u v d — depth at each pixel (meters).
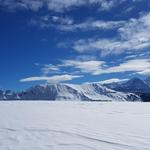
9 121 12.02
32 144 6.87
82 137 7.99
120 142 7.22
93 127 10.35
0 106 25.42
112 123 11.83
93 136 8.17
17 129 9.50
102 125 11.03
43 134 8.47
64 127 10.20
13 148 6.37
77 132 8.95
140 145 6.83
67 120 12.91
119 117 15.08
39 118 13.66
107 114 17.47
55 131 9.13
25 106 26.34
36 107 25.05
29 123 11.31
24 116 14.75
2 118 13.43
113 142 7.22
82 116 15.49
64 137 7.95
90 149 6.36
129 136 8.22
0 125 10.59
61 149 6.32
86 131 9.23
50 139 7.60
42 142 7.15
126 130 9.57
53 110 20.92
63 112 18.80
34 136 8.08
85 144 6.93
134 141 7.37
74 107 26.81
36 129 9.53
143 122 12.35
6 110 19.58
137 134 8.63
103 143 7.09
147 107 28.30
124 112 19.72
